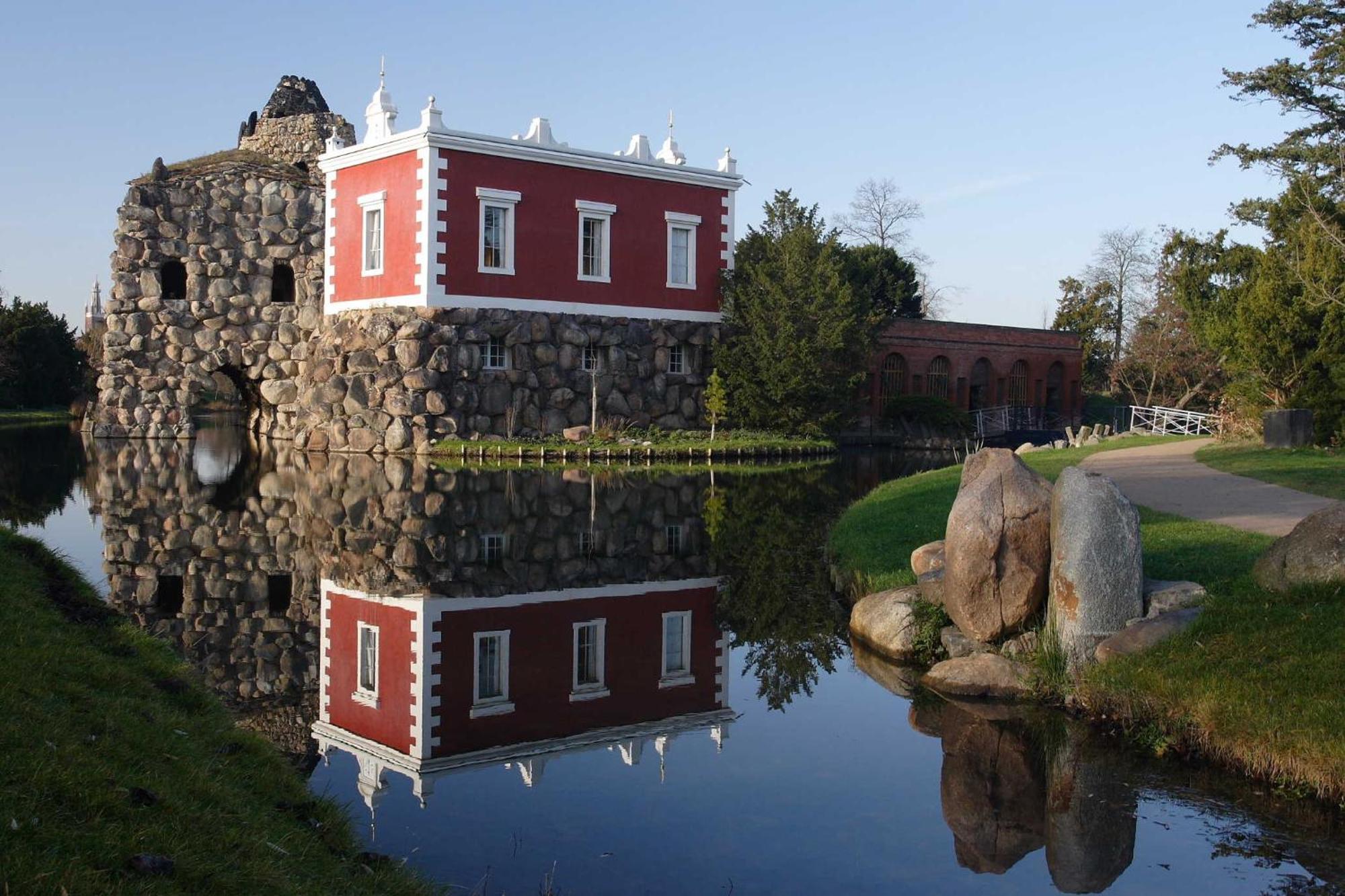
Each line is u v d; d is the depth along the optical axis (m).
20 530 20.44
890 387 55.69
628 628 14.46
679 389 43.53
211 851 5.97
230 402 74.25
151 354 44.19
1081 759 9.95
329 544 19.59
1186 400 62.69
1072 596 11.56
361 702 11.52
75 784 6.01
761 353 42.62
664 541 20.69
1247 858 7.97
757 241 45.91
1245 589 11.81
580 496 26.98
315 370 40.41
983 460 13.52
